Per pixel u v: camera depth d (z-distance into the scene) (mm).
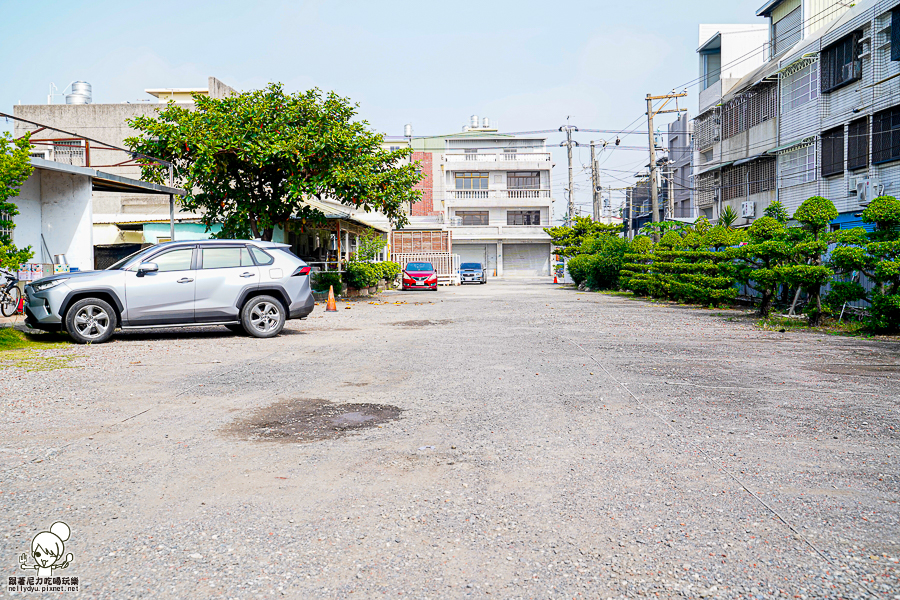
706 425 5539
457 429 5445
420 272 35156
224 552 3197
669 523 3506
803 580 2896
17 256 10820
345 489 4043
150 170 20188
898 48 20625
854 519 3543
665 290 22984
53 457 4711
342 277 28781
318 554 3174
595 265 31953
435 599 2766
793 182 27469
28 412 6094
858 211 22609
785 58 27906
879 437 5141
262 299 12078
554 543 3279
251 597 2789
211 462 4586
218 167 20375
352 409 6195
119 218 24781
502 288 37469
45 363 9000
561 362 9047
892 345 10773
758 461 4551
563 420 5734
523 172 60438
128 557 3148
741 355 9672
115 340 11672
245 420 5785
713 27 40250
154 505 3791
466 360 9289
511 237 59906
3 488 4078
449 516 3617
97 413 6055
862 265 12406
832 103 24594
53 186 15086
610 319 16000
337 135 20484
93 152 35344
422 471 4379
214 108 20828
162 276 11469
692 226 29078
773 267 15188
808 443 4977
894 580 2893
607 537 3342
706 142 37469
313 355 9836
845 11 27000
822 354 9758
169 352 10141
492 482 4156
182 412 6094
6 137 11125
